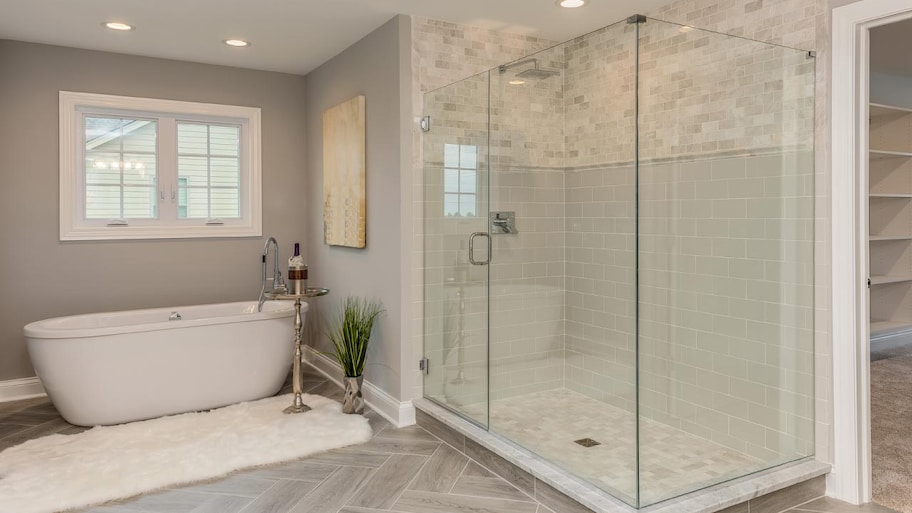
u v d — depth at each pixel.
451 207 3.46
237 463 3.00
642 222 2.54
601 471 2.48
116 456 3.06
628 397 2.45
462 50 3.72
